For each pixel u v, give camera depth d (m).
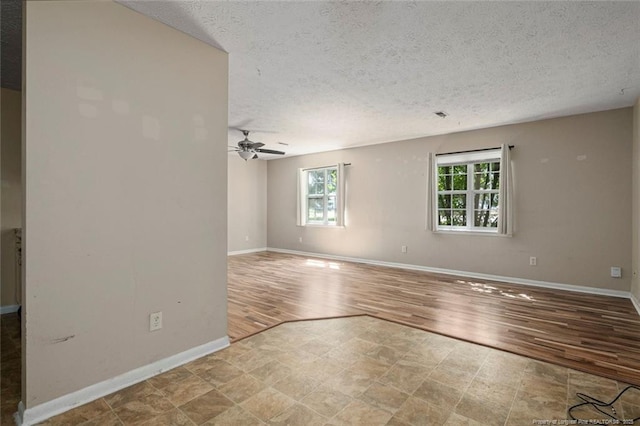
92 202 1.84
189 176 2.29
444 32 2.27
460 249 5.28
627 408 1.77
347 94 3.54
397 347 2.54
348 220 6.75
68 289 1.76
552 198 4.47
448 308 3.52
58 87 1.71
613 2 1.92
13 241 3.34
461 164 5.37
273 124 4.82
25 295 1.63
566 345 2.58
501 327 2.96
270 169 8.37
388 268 5.90
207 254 2.41
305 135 5.57
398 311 3.41
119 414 1.71
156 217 2.12
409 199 5.86
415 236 5.79
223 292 2.53
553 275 4.48
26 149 1.62
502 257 4.88
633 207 3.91
